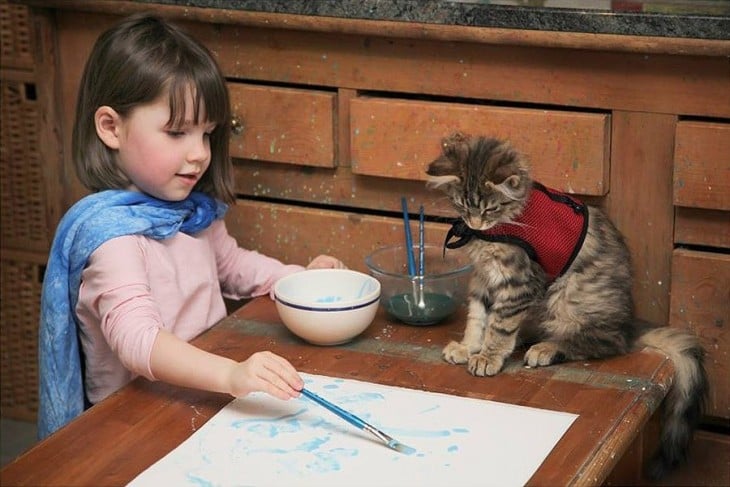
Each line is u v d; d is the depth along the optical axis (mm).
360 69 2014
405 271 1981
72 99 2285
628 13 1746
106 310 1720
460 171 1726
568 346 1729
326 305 1719
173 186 1847
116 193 1849
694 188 1800
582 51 1838
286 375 1522
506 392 1604
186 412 1543
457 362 1704
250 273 2049
